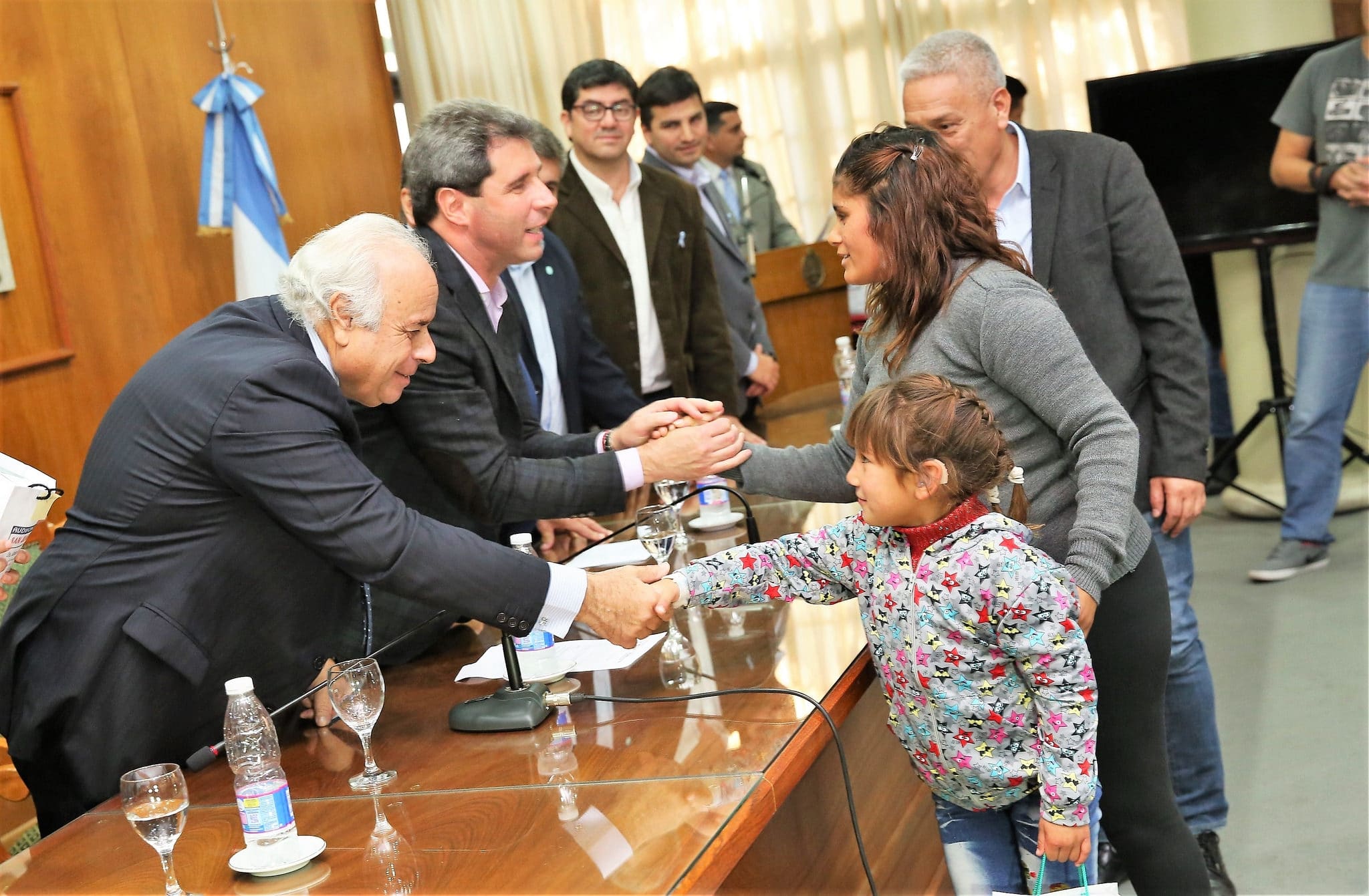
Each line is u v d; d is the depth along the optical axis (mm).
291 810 1541
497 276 2449
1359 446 4938
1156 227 2385
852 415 1711
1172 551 2523
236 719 1473
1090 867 1896
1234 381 5277
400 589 1719
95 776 1767
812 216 6941
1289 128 4492
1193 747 2596
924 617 1671
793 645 1946
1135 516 1869
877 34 6668
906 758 2385
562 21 6988
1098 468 1745
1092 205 2404
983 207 1855
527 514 2252
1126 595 1856
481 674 2006
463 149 2271
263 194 4637
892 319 1919
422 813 1519
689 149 4309
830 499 2213
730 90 6996
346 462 1721
